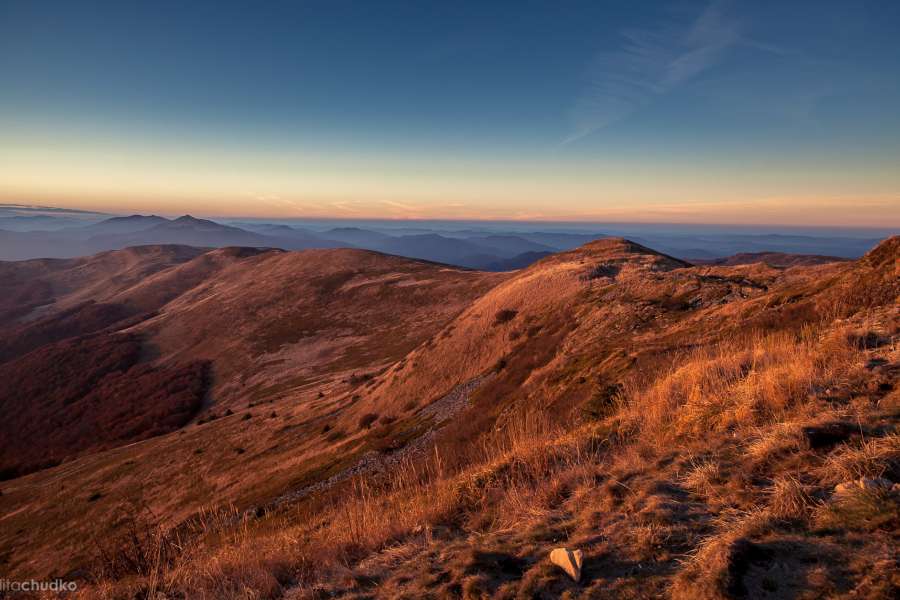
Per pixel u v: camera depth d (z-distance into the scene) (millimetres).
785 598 2230
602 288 32031
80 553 27156
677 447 4688
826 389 4598
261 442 41688
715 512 3268
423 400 34844
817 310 11133
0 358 145500
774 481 3309
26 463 71188
